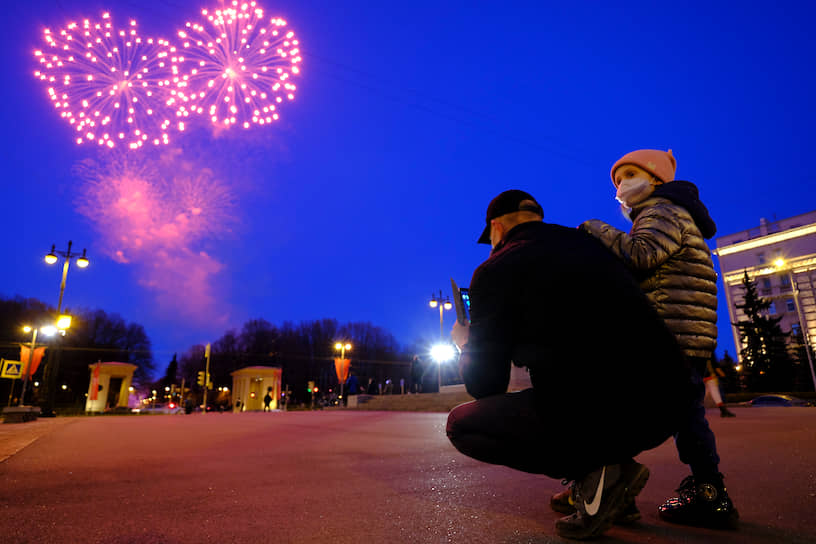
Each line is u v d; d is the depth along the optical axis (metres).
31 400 36.34
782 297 47.56
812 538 1.66
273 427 8.40
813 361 34.78
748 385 35.81
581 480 1.72
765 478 2.72
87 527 1.91
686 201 2.04
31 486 2.79
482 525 1.89
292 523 1.95
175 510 2.19
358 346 73.69
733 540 1.66
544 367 1.58
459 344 2.07
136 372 69.25
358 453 4.32
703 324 1.95
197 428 8.31
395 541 1.69
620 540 1.67
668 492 2.48
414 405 19.50
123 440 5.81
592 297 1.58
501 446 1.71
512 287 1.70
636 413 1.52
